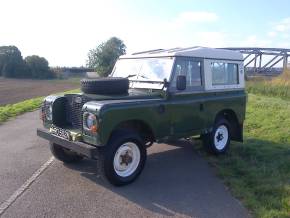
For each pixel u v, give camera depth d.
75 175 6.55
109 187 5.98
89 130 5.70
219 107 7.82
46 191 5.73
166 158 7.86
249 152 8.11
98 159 5.86
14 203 5.23
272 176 6.38
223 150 8.15
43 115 6.97
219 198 5.55
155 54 7.13
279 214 4.84
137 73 7.27
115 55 30.25
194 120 7.22
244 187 5.93
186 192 5.80
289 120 11.88
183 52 6.92
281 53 56.72
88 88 6.33
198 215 4.94
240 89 8.48
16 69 84.31
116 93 6.40
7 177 6.38
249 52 55.47
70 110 6.56
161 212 5.02
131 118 5.96
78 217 4.80
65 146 6.16
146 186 6.07
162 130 6.60
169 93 6.61
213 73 7.67
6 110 15.99
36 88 43.88
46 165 7.14
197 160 7.71
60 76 87.88
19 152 8.19
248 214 4.97
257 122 11.66
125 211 5.03
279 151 8.03
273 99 20.72
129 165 6.15
